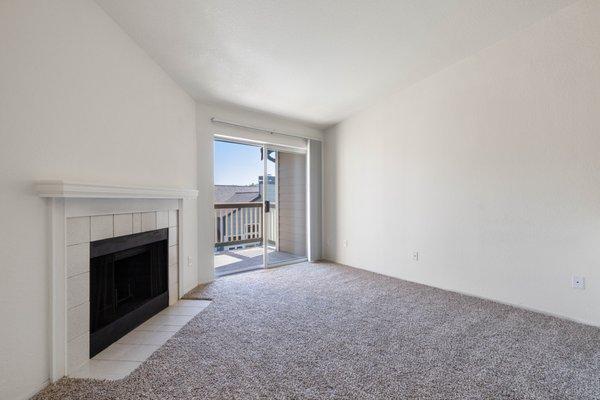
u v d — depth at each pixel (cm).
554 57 243
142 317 239
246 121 398
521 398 146
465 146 305
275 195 512
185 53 257
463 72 304
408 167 362
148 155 254
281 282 356
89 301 188
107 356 188
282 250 517
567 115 238
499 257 282
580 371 169
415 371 169
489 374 166
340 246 466
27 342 144
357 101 389
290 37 245
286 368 172
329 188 488
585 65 228
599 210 225
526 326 229
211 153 363
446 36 261
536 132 255
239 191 571
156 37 232
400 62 300
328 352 191
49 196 148
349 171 448
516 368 172
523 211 265
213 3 200
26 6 142
